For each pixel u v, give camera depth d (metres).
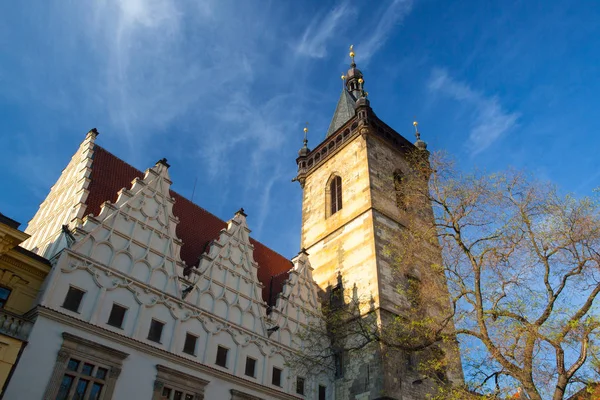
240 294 31.98
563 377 19.72
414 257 29.92
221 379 27.84
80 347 22.77
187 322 28.06
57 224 29.50
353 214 42.69
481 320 22.28
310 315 36.28
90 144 33.00
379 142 48.41
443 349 27.53
